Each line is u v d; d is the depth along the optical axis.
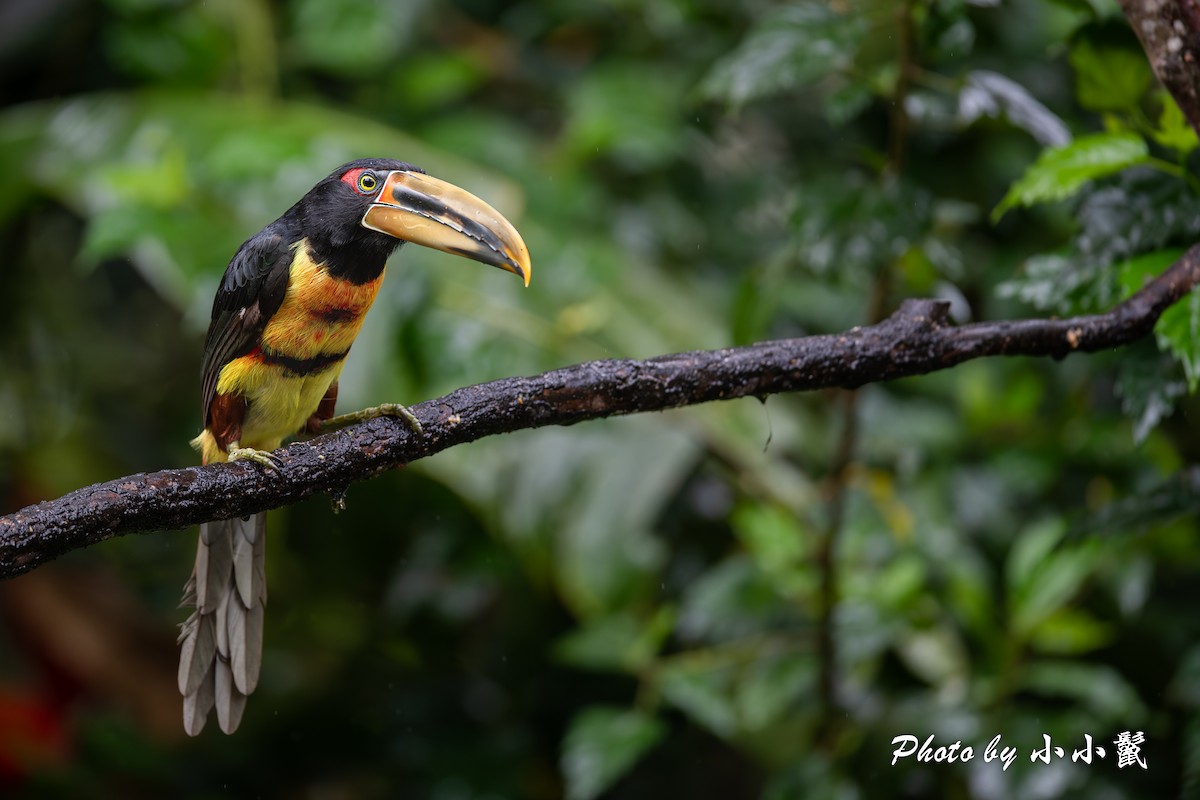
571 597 9.24
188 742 10.91
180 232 9.63
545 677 10.52
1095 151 5.80
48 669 11.31
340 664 10.92
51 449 12.04
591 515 9.38
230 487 4.94
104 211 10.18
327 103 11.91
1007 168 10.12
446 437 5.18
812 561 8.78
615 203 11.20
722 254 11.25
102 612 11.60
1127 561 8.63
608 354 9.89
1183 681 7.58
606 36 11.97
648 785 10.59
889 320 5.24
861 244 7.36
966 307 7.78
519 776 10.12
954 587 8.79
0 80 12.14
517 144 11.14
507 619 10.73
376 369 9.53
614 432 9.61
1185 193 5.92
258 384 6.47
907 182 7.48
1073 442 9.55
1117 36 6.11
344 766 10.72
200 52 11.34
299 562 10.87
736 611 8.72
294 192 10.14
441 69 11.15
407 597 10.60
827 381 5.21
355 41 11.09
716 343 10.21
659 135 10.63
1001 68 10.21
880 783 8.44
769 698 8.66
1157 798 8.61
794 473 9.59
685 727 10.34
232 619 6.28
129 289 12.69
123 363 12.61
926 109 7.33
